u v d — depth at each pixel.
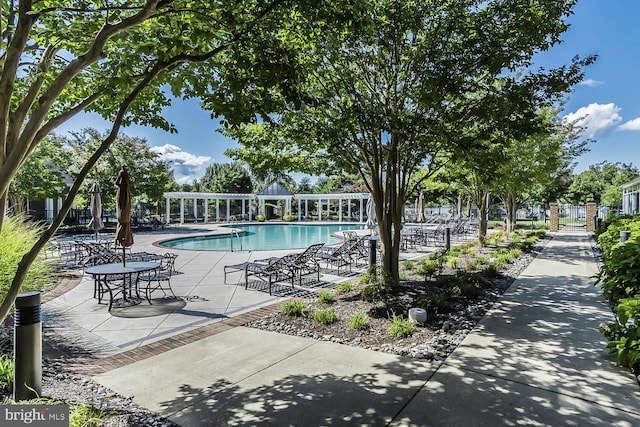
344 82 5.93
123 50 3.51
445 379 3.41
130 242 6.57
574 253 12.08
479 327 4.89
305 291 7.28
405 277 7.98
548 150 11.84
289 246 17.53
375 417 2.81
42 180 14.49
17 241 6.26
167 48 2.74
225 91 3.64
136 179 23.41
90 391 3.28
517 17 5.21
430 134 5.68
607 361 3.79
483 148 5.87
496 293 6.73
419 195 30.25
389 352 4.11
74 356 4.10
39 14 2.37
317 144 6.29
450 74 5.33
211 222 32.72
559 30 5.28
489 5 5.44
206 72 3.83
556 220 21.27
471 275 7.25
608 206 29.05
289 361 3.90
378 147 6.80
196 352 4.19
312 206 45.16
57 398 3.11
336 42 5.14
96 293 7.00
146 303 6.35
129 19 2.47
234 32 3.06
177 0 3.20
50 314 5.71
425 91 5.23
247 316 5.58
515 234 16.97
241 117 3.22
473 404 2.97
